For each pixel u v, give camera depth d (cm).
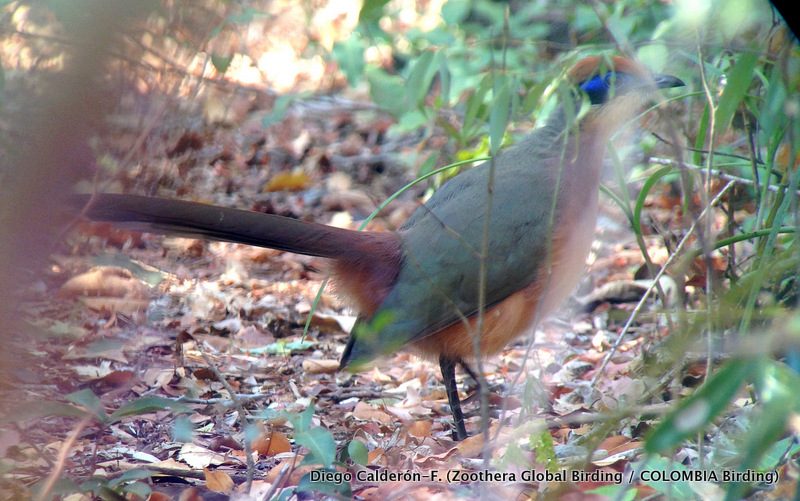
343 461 726
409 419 909
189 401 910
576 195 868
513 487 647
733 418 699
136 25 714
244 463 765
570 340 1141
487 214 620
